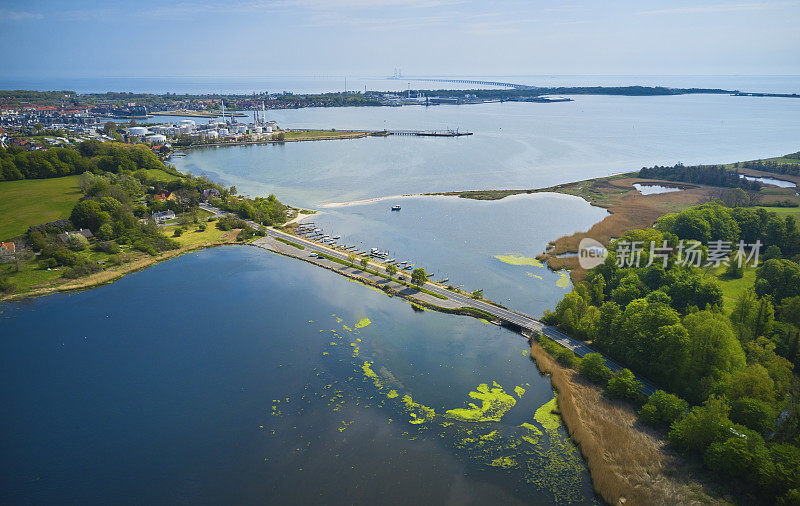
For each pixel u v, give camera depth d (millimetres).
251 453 95812
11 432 101875
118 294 165750
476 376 120375
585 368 115062
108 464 93500
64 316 150125
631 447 92188
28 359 127875
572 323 134500
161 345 134500
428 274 181125
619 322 122188
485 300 157875
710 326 103375
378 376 120500
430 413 107062
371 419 105375
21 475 91125
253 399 112125
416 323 146250
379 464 92625
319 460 93812
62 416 106750
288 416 106500
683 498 79875
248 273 184250
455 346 133875
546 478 89188
